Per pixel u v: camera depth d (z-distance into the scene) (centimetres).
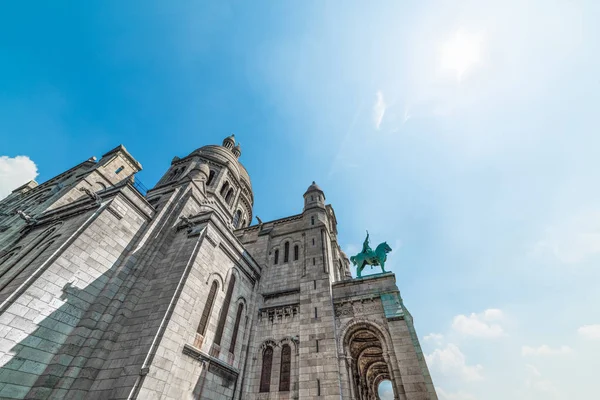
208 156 3956
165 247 2091
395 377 1773
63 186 2980
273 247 3111
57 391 1257
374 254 2802
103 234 1755
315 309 2288
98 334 1497
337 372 1862
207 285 1939
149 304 1670
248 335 2264
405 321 2009
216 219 2253
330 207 4066
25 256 1797
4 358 1182
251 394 1978
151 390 1290
